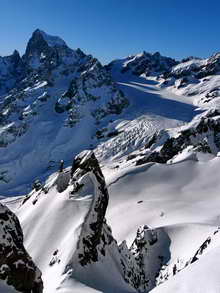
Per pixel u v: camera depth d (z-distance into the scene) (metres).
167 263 50.84
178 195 92.88
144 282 48.38
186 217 69.94
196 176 102.81
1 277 22.58
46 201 50.81
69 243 38.00
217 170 102.62
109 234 43.25
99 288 35.50
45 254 40.47
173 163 111.25
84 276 35.75
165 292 17.81
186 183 100.56
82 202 42.88
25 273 23.62
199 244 49.00
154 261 52.22
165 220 70.50
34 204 58.53
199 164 108.94
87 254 37.62
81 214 41.16
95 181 45.00
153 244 54.25
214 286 16.12
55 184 53.56
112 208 91.88
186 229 55.97
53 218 44.38
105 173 136.50
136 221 74.81
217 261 17.94
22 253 23.92
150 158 124.50
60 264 36.75
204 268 17.88
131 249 53.59
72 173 50.84
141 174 107.75
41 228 44.47
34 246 42.53
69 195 45.25
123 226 74.50
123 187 103.00
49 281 35.78
